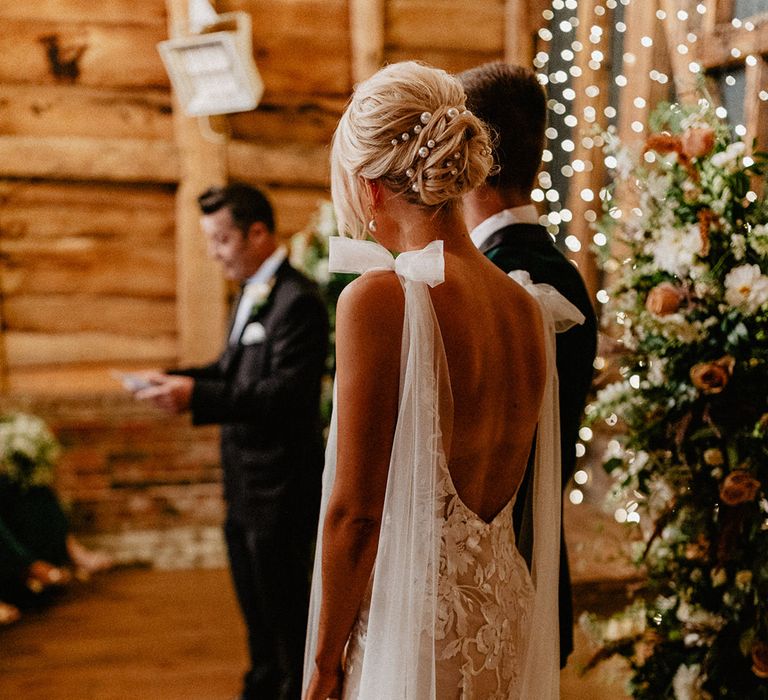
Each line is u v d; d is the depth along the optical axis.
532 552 1.38
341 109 4.79
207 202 2.66
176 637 3.44
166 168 4.62
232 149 4.69
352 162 1.18
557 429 1.39
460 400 1.16
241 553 2.70
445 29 4.78
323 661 1.21
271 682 2.70
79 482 4.55
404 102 1.14
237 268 2.70
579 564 2.45
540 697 1.34
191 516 4.64
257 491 2.60
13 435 3.89
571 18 3.94
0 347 4.62
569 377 1.49
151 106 4.63
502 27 4.82
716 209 1.62
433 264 1.11
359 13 4.62
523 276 1.38
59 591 3.95
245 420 2.52
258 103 4.72
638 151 1.81
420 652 1.15
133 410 4.58
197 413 2.52
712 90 2.37
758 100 2.13
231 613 3.70
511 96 1.47
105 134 4.61
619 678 2.00
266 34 4.66
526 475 1.38
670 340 1.63
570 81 3.98
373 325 1.12
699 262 1.61
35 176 4.55
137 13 4.54
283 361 2.56
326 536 1.17
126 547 4.46
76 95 4.56
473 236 1.55
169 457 4.62
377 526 1.16
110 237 4.69
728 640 1.67
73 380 4.72
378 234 1.24
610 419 1.77
